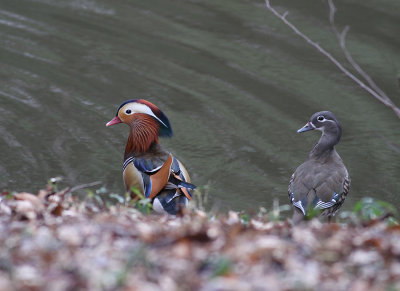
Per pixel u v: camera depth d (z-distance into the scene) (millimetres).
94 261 6215
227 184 15969
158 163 11664
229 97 19562
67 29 23422
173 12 24609
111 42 22547
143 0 25766
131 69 20984
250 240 6973
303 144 17750
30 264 6145
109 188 15328
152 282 5867
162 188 11438
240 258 6418
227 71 20812
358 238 6949
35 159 16547
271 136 18047
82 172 16016
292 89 19969
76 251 6520
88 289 5668
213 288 5738
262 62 21297
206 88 20078
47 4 25422
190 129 18250
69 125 18281
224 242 6961
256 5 24859
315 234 7445
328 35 22422
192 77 20562
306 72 20734
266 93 19828
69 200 9703
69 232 6996
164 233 7184
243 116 18812
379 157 17297
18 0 25797
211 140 17828
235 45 22219
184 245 6766
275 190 15695
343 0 24719
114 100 19438
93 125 18328
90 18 24234
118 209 9219
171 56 21641
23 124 18219
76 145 17328
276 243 6633
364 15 23578
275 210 9367
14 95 19625
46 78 20562
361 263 6371
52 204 8680
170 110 19031
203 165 16766
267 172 16531
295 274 6066
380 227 7855
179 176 11531
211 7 24953
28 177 15695
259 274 6082
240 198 15320
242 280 5926
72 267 6066
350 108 19172
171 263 6270
